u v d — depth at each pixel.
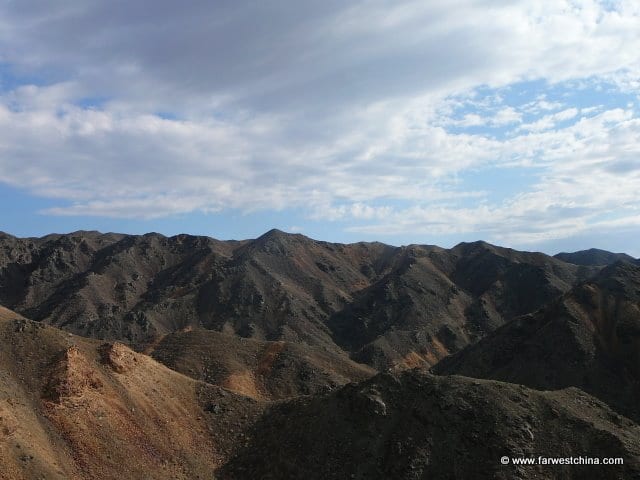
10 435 46.16
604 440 50.97
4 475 42.66
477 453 49.88
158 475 52.28
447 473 48.81
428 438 51.47
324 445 53.75
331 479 50.34
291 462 53.50
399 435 52.44
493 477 47.47
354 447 52.47
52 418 51.84
